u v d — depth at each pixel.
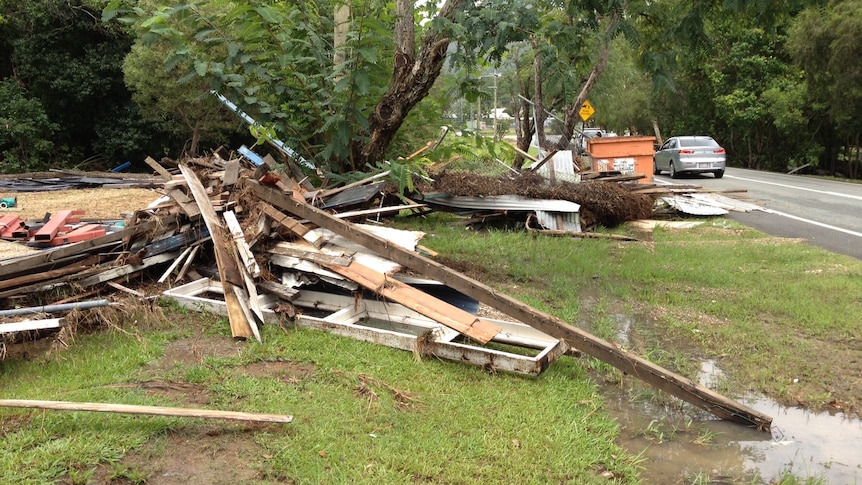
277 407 4.08
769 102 29.17
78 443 3.49
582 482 3.52
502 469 3.58
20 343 5.13
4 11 22.95
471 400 4.39
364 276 5.61
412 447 3.72
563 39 7.25
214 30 7.80
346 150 8.25
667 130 43.38
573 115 17.31
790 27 26.97
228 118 21.78
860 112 23.56
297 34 8.18
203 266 6.78
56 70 23.17
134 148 24.03
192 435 3.69
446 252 9.16
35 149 22.92
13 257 6.30
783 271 8.10
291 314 5.57
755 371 5.13
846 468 3.82
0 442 3.49
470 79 8.15
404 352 5.13
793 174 28.28
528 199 11.05
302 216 6.07
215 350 5.05
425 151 10.52
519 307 4.91
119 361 4.79
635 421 4.37
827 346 5.64
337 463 3.51
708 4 6.54
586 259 8.73
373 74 8.25
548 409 4.30
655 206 13.48
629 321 6.44
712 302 6.87
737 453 3.99
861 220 12.35
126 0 7.54
